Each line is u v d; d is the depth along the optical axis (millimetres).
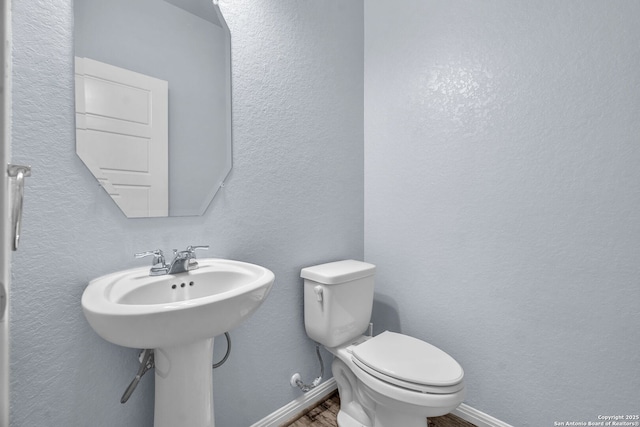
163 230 1052
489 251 1362
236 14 1232
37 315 815
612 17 1062
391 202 1718
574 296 1153
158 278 922
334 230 1652
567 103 1155
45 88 818
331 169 1629
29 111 793
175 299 948
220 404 1203
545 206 1212
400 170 1675
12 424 783
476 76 1390
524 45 1254
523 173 1263
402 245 1676
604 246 1092
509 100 1295
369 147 1818
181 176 1092
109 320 644
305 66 1491
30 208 801
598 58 1091
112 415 950
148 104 1021
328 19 1606
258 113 1305
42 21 814
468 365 1439
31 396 811
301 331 1491
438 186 1525
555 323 1196
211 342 958
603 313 1097
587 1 1109
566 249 1168
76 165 874
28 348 804
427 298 1579
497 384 1350
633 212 1038
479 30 1378
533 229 1241
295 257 1456
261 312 1329
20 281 789
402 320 1683
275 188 1370
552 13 1185
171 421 888
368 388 1193
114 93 948
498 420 1346
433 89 1535
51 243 834
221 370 1205
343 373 1428
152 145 1026
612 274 1078
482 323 1389
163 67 1053
